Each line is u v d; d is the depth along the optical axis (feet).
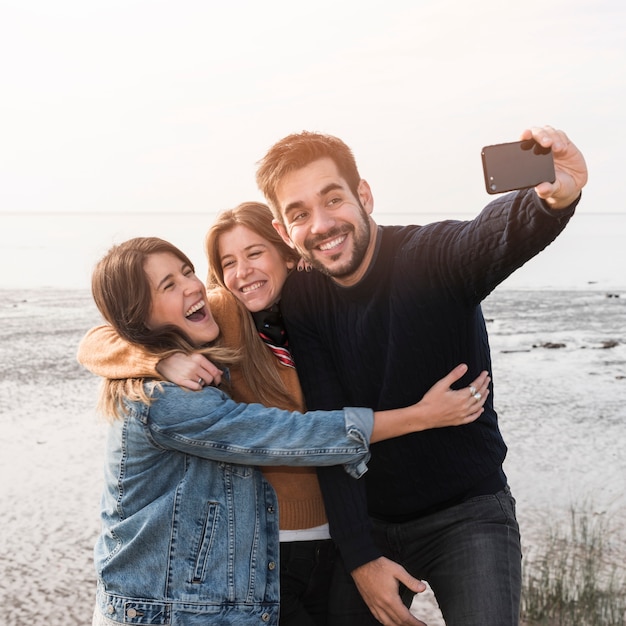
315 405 7.98
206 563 6.98
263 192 7.63
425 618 16.40
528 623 14.90
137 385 7.06
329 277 7.89
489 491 7.99
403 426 7.37
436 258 7.15
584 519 22.54
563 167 6.11
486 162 5.95
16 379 44.47
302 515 8.04
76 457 30.94
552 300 85.35
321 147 7.34
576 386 42.78
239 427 7.07
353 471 7.45
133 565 7.03
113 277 7.28
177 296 7.39
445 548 7.89
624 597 16.29
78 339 58.08
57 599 18.21
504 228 6.51
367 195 7.75
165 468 7.20
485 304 80.89
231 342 7.98
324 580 8.45
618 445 31.71
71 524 23.77
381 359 7.68
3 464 29.66
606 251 167.94
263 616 7.23
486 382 7.66
